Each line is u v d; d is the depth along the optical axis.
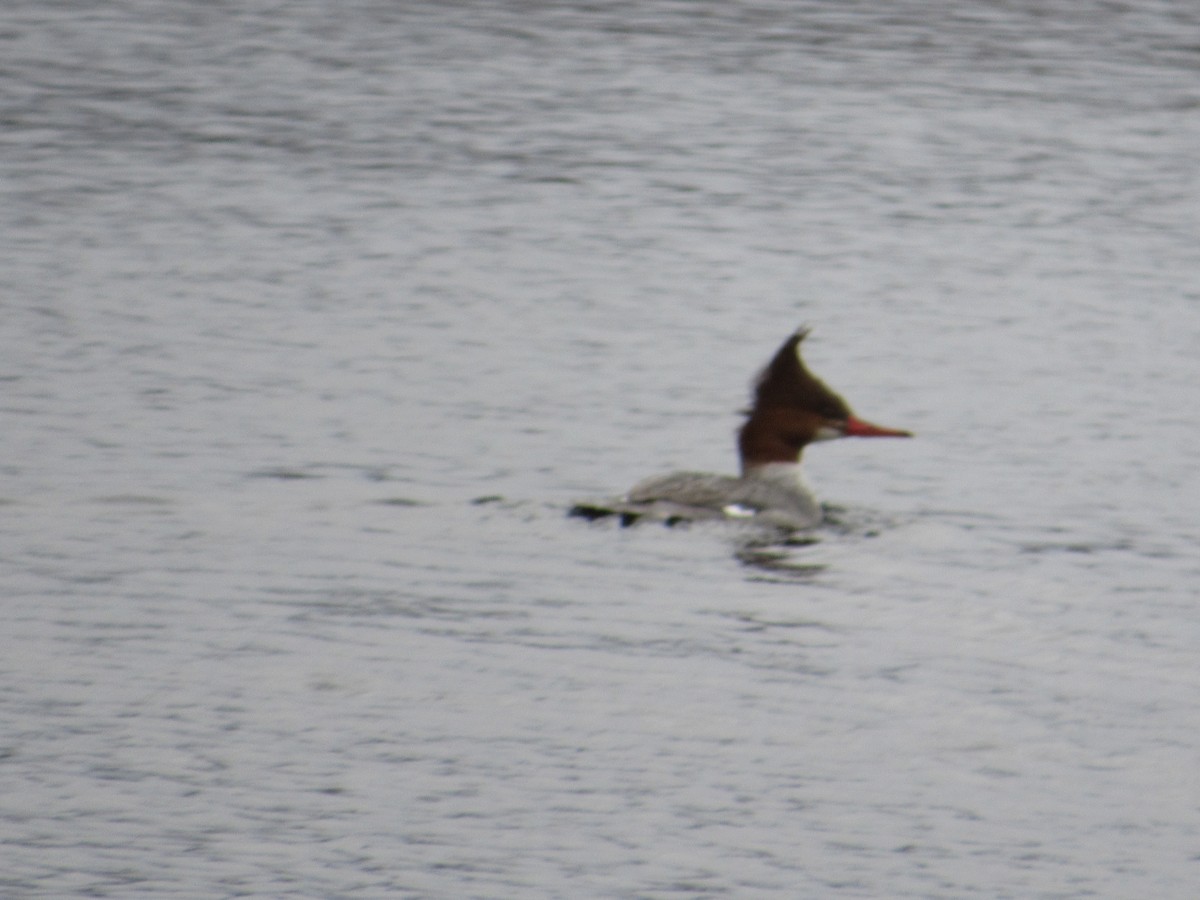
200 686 22.84
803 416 30.05
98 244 46.72
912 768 21.36
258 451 32.44
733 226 50.28
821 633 25.09
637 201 52.53
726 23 74.69
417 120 60.72
